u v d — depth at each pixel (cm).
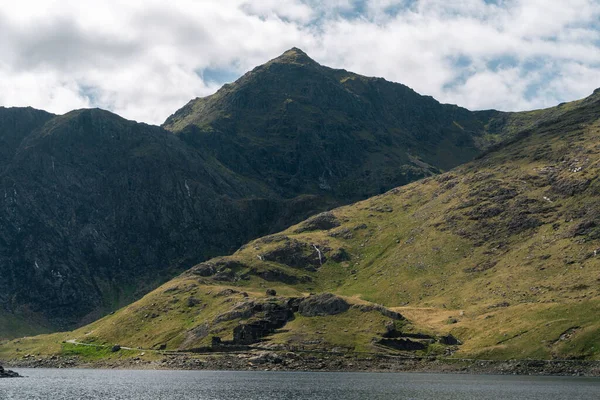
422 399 17975
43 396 19088
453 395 18912
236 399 18038
